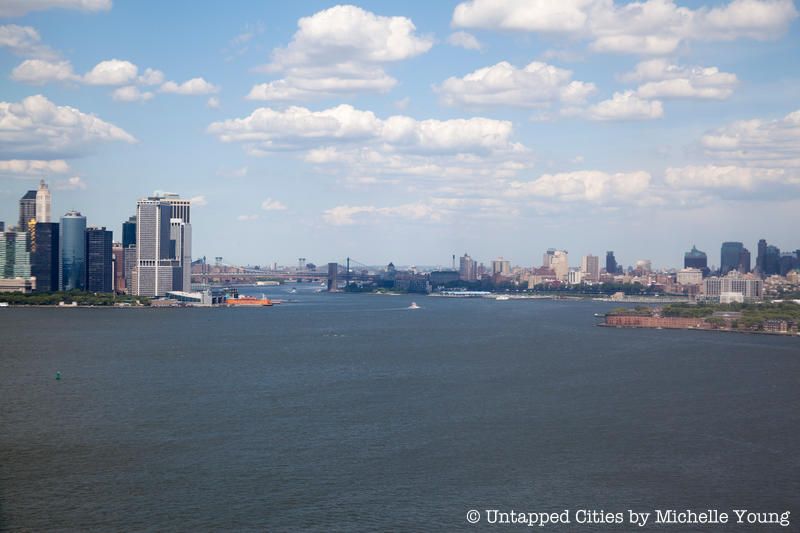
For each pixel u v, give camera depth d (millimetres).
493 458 158375
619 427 184000
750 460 158875
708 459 159250
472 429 181250
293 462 155250
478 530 125062
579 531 125625
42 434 175500
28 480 144750
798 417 195875
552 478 147250
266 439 171500
